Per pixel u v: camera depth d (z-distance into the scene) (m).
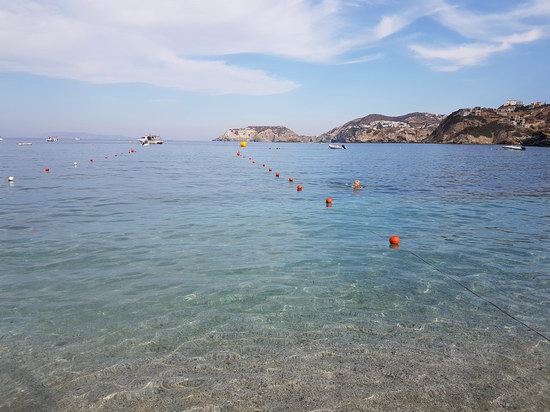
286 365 5.46
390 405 4.61
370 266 9.88
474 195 22.95
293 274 9.25
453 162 59.28
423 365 5.47
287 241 12.27
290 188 26.27
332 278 9.01
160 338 6.25
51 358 5.69
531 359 5.66
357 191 24.81
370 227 14.34
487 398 4.75
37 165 44.41
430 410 4.52
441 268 9.75
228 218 15.83
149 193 22.97
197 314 7.11
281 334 6.37
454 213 17.22
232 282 8.70
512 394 4.84
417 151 111.06
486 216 16.53
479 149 127.75
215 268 9.63
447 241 12.35
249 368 5.38
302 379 5.12
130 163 51.25
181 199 20.77
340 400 4.70
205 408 4.56
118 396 4.80
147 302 7.63
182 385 5.01
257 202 20.08
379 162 59.28
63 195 21.62
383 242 12.23
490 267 9.83
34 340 6.21
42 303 7.58
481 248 11.54
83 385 5.04
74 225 14.21
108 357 5.70
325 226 14.46
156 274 9.19
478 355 5.75
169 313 7.15
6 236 12.52
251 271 9.43
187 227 14.08
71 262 10.02
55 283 8.60
